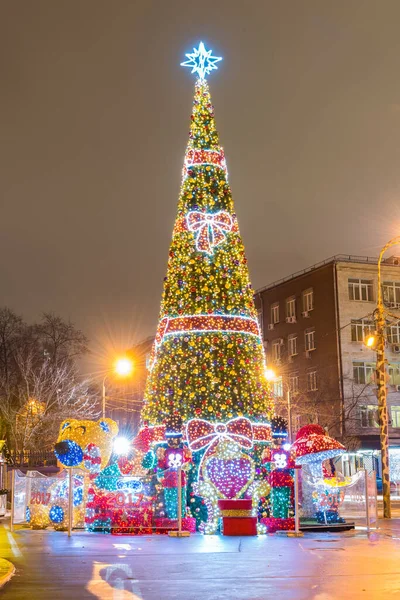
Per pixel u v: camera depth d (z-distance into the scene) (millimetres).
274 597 10836
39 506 23172
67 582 12273
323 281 62000
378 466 55844
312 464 22609
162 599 10703
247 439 22922
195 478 22656
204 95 26000
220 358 23297
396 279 62312
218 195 24781
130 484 21844
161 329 24391
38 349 57656
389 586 11812
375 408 58750
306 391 61312
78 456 22125
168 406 23297
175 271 24312
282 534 20875
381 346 30094
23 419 51000
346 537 20328
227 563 14695
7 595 11023
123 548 17375
